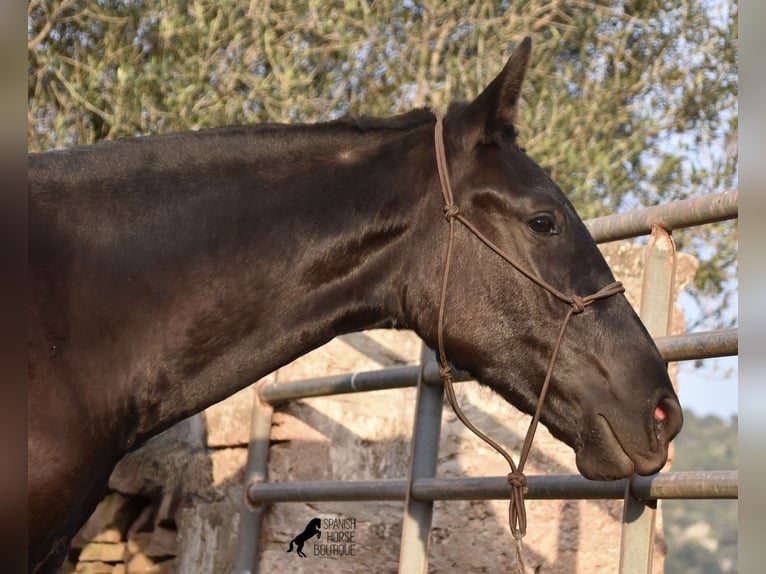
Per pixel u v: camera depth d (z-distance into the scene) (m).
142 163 2.79
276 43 7.83
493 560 4.72
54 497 2.53
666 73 8.95
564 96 8.48
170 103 7.32
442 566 4.64
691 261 4.98
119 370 2.64
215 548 4.72
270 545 4.57
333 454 4.78
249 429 4.73
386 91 8.48
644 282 3.29
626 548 3.09
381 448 4.89
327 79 8.10
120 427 2.66
